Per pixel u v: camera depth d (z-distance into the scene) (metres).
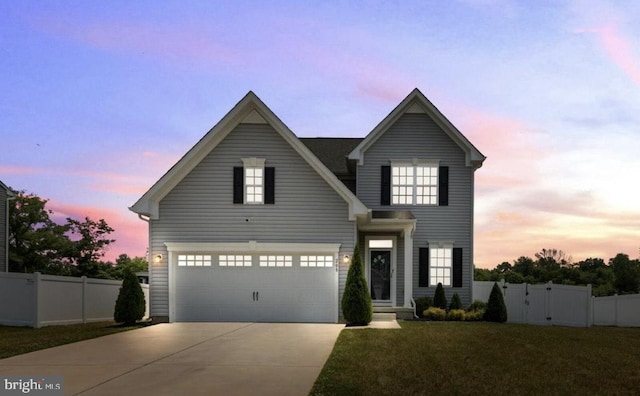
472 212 23.67
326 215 20.30
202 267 20.25
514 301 24.59
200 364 11.00
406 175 23.92
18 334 16.00
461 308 22.33
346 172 25.03
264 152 20.52
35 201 39.09
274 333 16.34
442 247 23.56
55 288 19.34
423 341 14.44
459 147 23.92
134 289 19.11
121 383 9.23
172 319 19.97
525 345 14.22
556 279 48.12
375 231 23.41
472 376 9.94
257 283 20.19
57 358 11.69
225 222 20.31
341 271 20.11
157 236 20.28
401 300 23.17
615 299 25.89
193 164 20.45
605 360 12.11
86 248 41.06
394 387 8.91
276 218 20.31
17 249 38.59
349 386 8.93
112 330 17.08
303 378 9.64
